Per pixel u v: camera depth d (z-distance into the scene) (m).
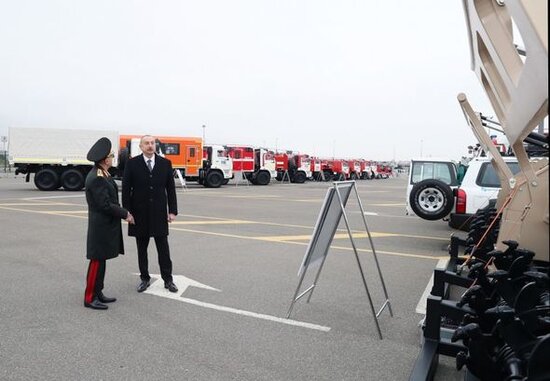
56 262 7.23
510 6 2.09
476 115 4.83
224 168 31.41
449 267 5.33
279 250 8.65
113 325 4.59
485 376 2.88
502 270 3.55
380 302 5.55
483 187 8.51
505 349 2.81
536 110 2.81
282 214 15.00
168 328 4.54
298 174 43.59
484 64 3.53
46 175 23.77
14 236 9.55
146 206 5.63
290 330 4.56
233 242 9.48
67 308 5.06
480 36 3.30
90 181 4.95
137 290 5.80
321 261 5.25
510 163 7.07
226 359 3.87
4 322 4.60
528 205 3.92
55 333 4.34
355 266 7.51
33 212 13.75
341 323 4.79
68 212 13.84
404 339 4.39
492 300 3.59
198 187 31.62
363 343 4.27
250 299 5.53
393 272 7.12
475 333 2.84
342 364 3.82
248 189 30.39
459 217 8.59
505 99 3.40
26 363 3.70
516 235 3.99
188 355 3.92
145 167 5.58
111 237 5.09
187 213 14.89
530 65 2.29
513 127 3.47
